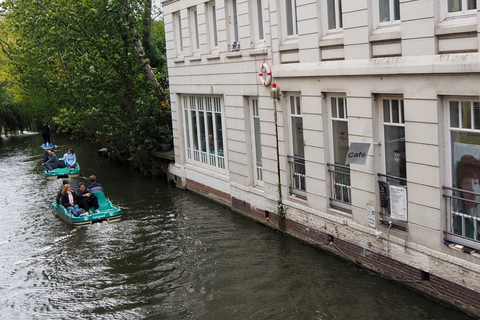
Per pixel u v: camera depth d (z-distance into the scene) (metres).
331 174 12.12
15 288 12.10
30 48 28.38
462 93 8.49
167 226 15.75
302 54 12.33
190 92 18.95
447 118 8.98
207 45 17.33
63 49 25.62
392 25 9.91
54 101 29.56
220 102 17.30
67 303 11.17
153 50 29.47
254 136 15.40
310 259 12.15
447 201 9.19
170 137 23.91
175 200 18.92
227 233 14.63
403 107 9.91
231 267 12.24
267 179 14.52
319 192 12.39
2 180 24.67
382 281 10.57
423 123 9.28
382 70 9.86
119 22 22.81
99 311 10.71
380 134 10.48
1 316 10.80
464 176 8.90
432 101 9.04
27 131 49.16
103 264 13.16
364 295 10.14
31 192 21.80
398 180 10.25
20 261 13.70
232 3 15.73
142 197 19.73
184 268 12.48
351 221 11.41
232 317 9.95
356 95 10.73
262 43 14.33
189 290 11.31
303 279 11.16
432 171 9.23
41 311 10.90
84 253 13.98
